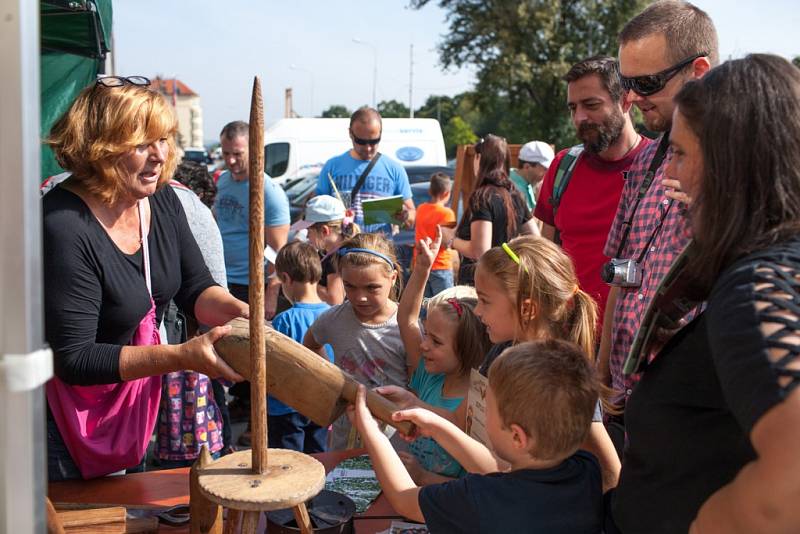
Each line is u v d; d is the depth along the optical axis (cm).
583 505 140
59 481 193
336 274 405
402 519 175
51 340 175
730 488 91
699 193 103
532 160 596
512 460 146
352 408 158
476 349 220
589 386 142
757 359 86
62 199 180
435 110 5441
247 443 421
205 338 161
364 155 481
